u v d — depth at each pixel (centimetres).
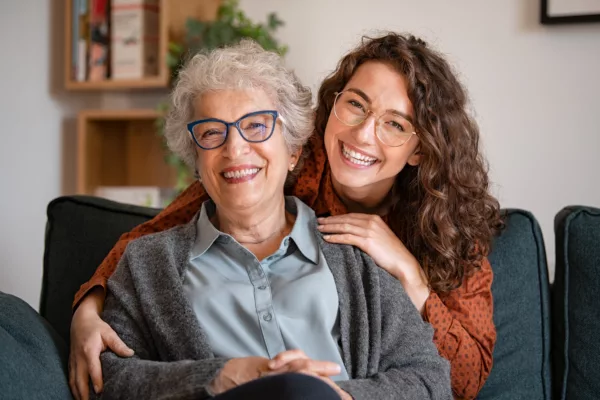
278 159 164
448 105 187
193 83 162
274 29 336
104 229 204
